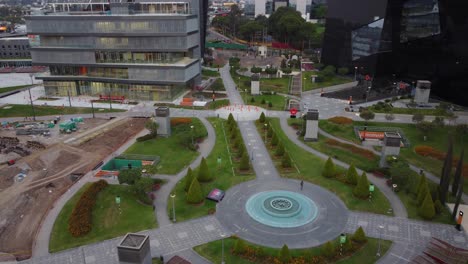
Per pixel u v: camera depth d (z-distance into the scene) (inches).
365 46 6407.5
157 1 6038.4
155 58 5511.8
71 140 4025.6
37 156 3622.0
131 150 3750.0
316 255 2229.3
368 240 2377.0
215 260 2209.6
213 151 3735.2
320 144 3892.7
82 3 5989.2
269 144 3882.9
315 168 3376.0
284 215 2650.1
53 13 5910.4
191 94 5807.1
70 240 2391.7
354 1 6392.7
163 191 2977.4
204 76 7057.1
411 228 2509.8
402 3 5782.5
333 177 3191.4
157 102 5423.2
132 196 2883.9
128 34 5378.9
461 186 2527.1
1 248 2325.3
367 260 2199.8
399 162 3129.9
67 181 3139.8
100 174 3230.8
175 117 4749.0
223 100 5497.1
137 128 4397.1
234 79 6870.1
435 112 4744.1
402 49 6077.8
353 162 3459.6
